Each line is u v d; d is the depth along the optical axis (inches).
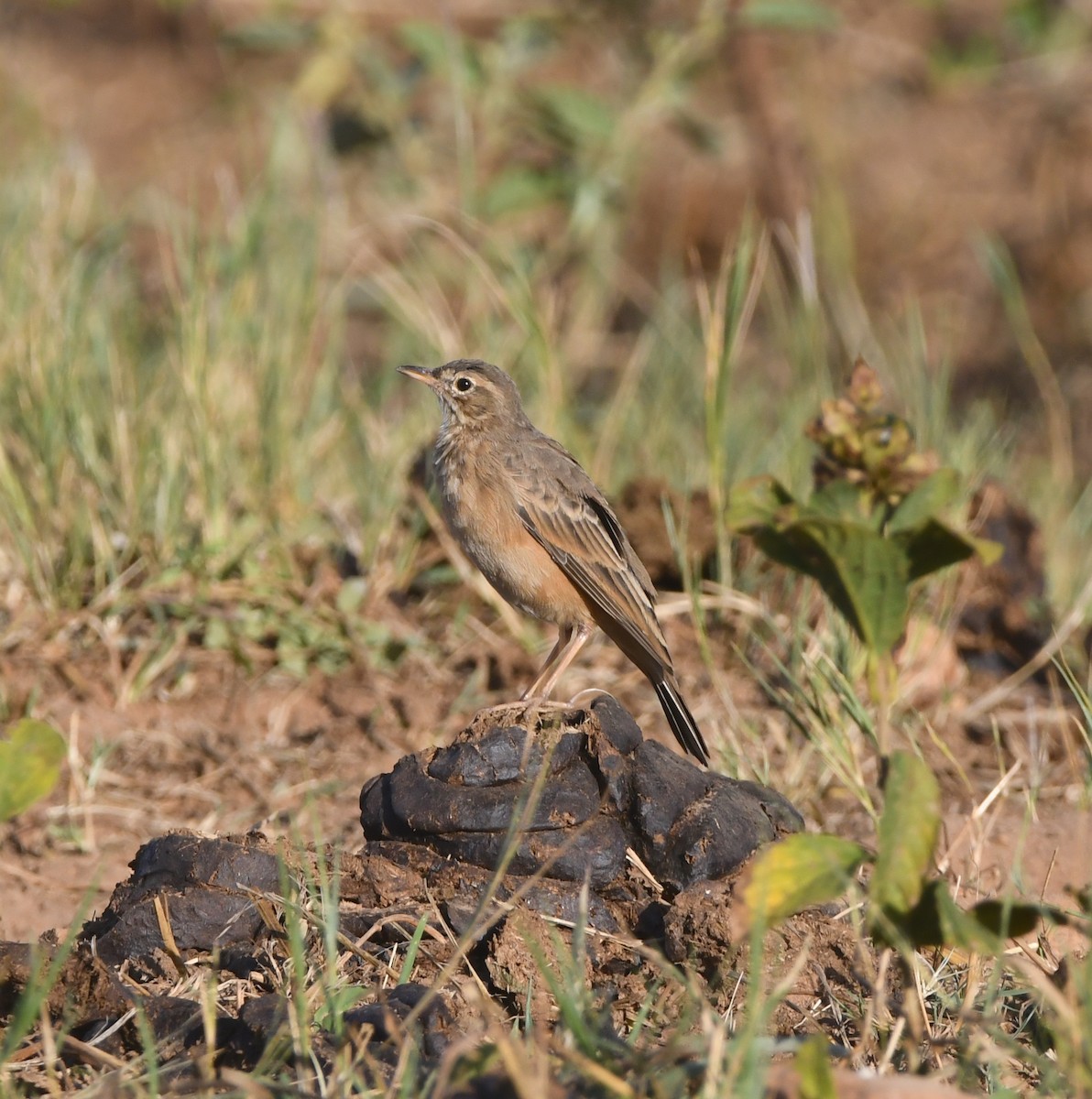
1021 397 786.8
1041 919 308.2
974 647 491.5
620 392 574.9
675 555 497.0
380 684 460.8
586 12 779.4
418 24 693.9
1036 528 513.3
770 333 762.8
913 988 255.0
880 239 858.8
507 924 284.4
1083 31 966.4
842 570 257.1
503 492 411.5
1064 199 876.6
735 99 869.8
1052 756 440.1
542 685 418.9
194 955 295.0
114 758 423.5
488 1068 239.0
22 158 718.5
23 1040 271.3
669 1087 227.9
